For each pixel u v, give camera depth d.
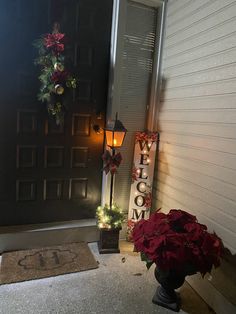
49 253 2.27
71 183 2.52
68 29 2.27
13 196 2.33
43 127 2.32
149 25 2.53
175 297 1.77
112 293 1.85
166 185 2.47
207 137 1.90
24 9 2.12
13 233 2.25
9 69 2.14
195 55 2.06
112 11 2.39
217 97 1.80
